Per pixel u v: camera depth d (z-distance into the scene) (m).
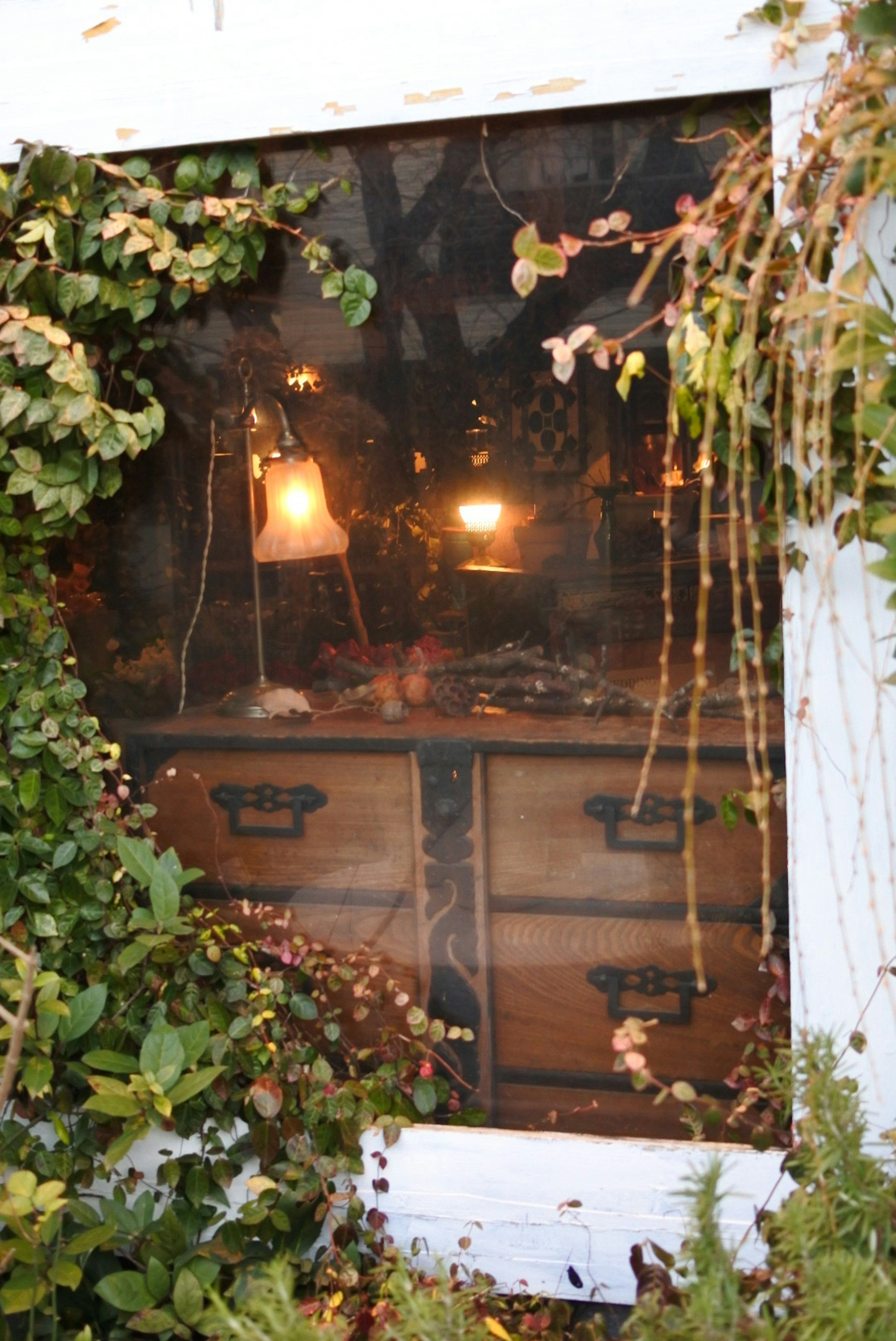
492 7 1.91
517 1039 2.27
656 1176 2.12
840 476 1.82
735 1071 2.11
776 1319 1.57
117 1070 2.00
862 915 1.98
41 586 2.28
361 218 2.09
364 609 2.29
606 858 2.20
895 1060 2.00
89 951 2.29
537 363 2.11
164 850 2.37
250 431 2.25
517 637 2.23
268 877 2.34
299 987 2.30
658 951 2.19
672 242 1.62
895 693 1.91
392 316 2.14
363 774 2.29
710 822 2.14
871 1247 1.46
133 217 2.05
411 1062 2.27
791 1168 1.77
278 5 1.97
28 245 2.06
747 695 1.84
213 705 2.34
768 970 2.12
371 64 1.96
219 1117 2.22
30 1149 2.22
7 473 2.19
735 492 2.01
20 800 2.23
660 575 2.12
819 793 1.97
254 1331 1.38
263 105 2.00
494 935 2.27
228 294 2.18
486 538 2.21
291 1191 2.14
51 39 2.04
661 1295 1.49
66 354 2.05
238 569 2.31
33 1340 1.92
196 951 2.25
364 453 2.23
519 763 2.22
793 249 1.76
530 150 2.01
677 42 1.86
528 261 1.71
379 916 2.31
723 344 1.62
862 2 1.70
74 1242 1.89
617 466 2.12
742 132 1.91
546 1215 2.17
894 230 1.80
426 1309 1.42
